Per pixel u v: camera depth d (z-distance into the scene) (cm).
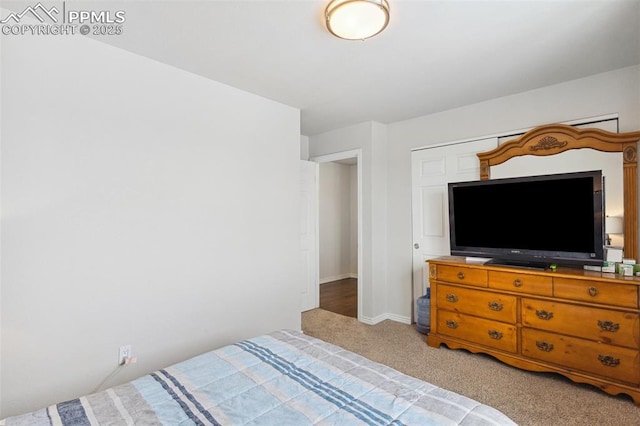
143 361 229
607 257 250
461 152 346
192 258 257
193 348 256
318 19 191
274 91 297
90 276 207
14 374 181
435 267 315
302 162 448
